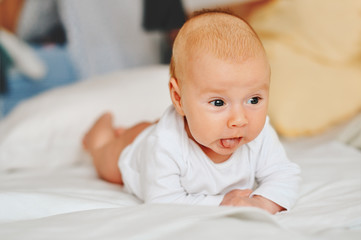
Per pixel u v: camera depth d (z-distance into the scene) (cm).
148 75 174
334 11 181
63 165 151
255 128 80
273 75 171
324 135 158
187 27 85
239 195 88
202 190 94
